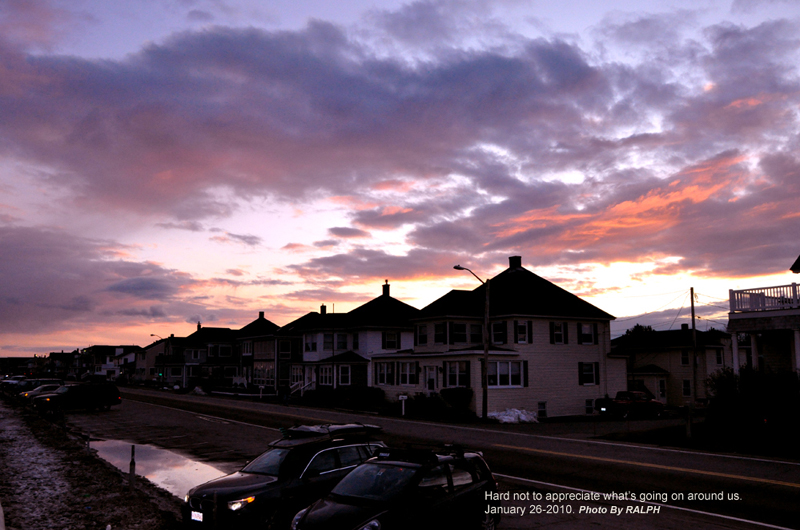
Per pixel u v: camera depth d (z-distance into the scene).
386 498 8.49
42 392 45.72
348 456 11.57
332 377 56.38
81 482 15.59
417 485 8.75
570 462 18.64
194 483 16.31
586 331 44.31
